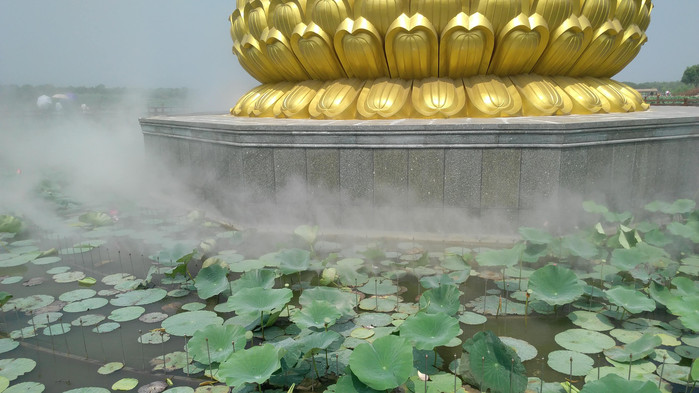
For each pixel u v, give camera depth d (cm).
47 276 690
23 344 500
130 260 755
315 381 429
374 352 383
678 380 412
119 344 497
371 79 986
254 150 852
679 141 884
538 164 755
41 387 421
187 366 451
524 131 746
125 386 421
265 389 417
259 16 1024
